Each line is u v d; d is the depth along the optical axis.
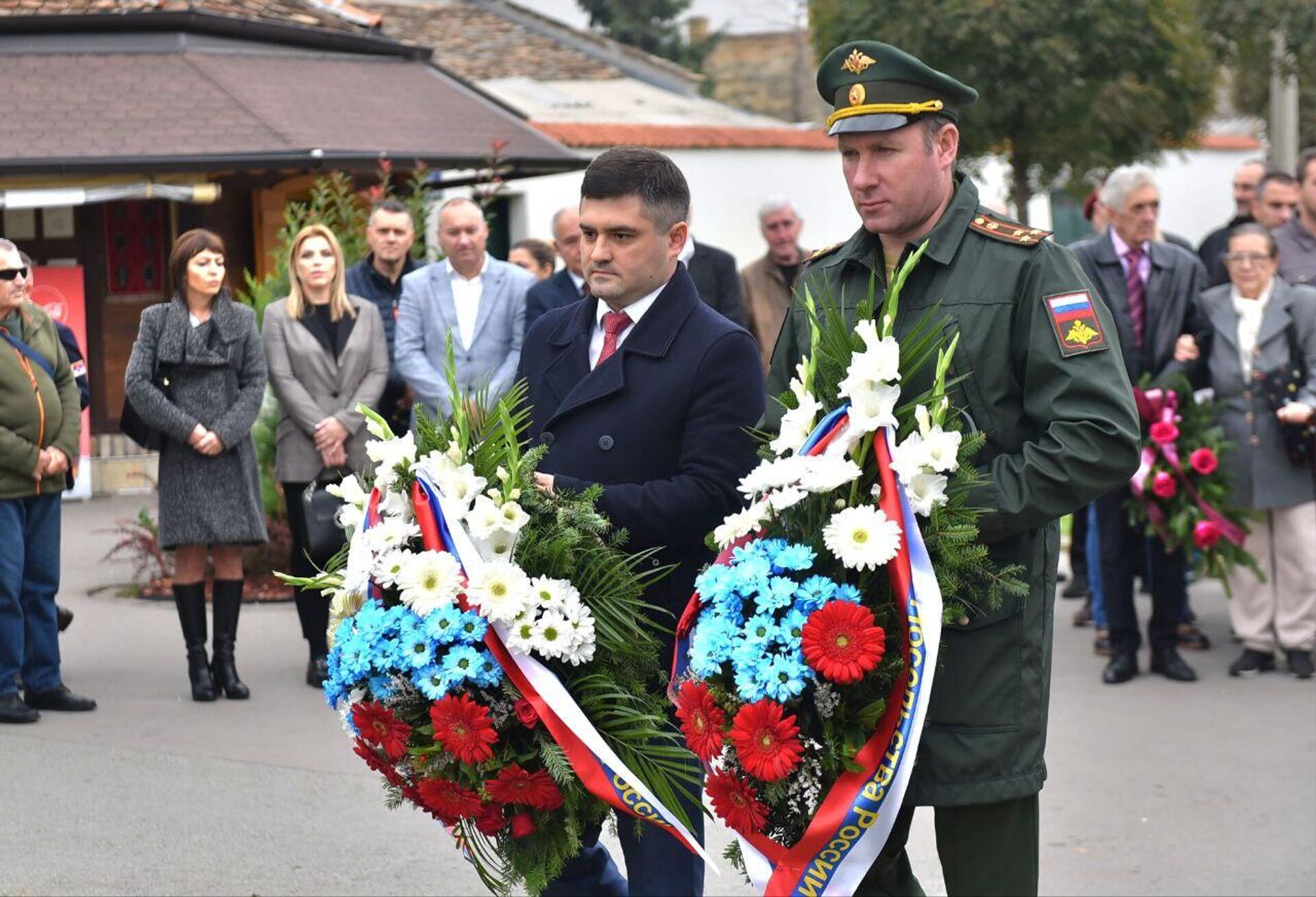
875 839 3.29
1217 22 19.33
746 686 3.24
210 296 7.42
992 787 3.55
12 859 5.38
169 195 12.97
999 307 3.57
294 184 14.84
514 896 5.10
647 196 3.93
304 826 5.76
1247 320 7.87
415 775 3.64
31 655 7.24
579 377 4.11
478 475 3.73
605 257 3.95
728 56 38.56
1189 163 24.84
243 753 6.63
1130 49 17.41
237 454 7.46
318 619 7.75
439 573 3.54
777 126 23.33
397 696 3.60
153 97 13.44
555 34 25.45
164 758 6.55
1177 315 7.89
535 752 3.59
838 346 3.51
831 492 3.40
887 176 3.61
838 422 3.42
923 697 3.24
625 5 38.66
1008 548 3.57
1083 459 3.42
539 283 8.21
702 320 4.02
